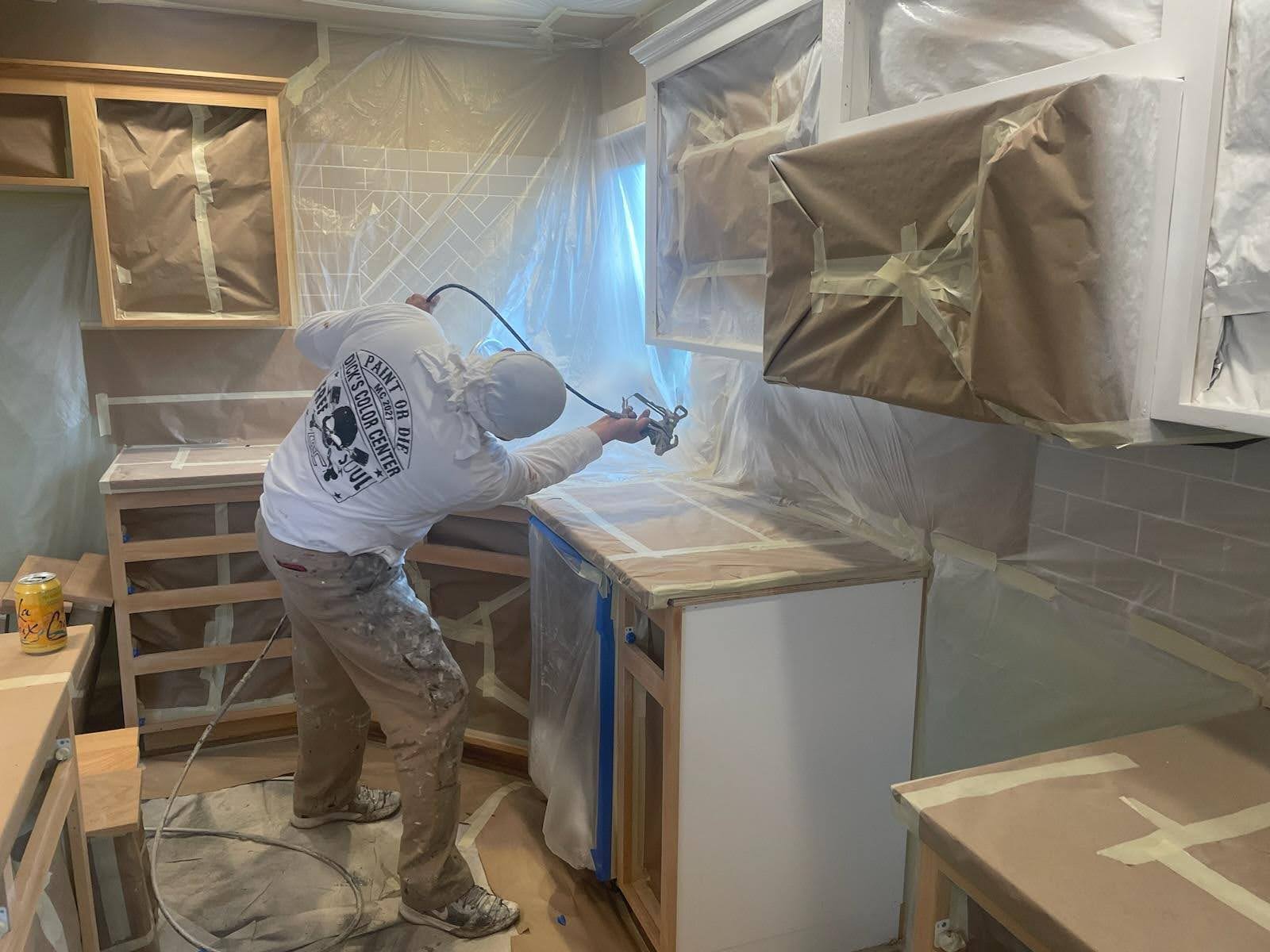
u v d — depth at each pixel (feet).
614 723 6.57
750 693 5.66
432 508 6.11
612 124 10.02
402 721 6.39
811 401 7.10
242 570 8.81
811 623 5.72
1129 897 3.00
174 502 8.41
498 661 8.63
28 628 4.51
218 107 8.80
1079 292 3.37
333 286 9.94
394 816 7.98
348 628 6.28
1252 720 4.02
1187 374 3.41
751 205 6.06
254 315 9.23
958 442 5.66
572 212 10.57
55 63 8.08
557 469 6.32
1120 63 3.56
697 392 8.75
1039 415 3.57
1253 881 3.08
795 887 6.02
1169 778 3.67
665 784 5.62
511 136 10.29
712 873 5.77
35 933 3.66
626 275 10.00
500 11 9.17
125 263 8.77
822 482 7.09
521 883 7.16
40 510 9.53
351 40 9.65
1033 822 3.42
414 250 10.12
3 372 9.18
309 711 7.32
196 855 7.39
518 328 10.55
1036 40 4.09
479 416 5.80
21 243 9.01
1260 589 4.00
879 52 5.02
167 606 8.57
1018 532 5.25
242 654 8.89
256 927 6.57
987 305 3.73
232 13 9.24
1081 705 4.92
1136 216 3.37
